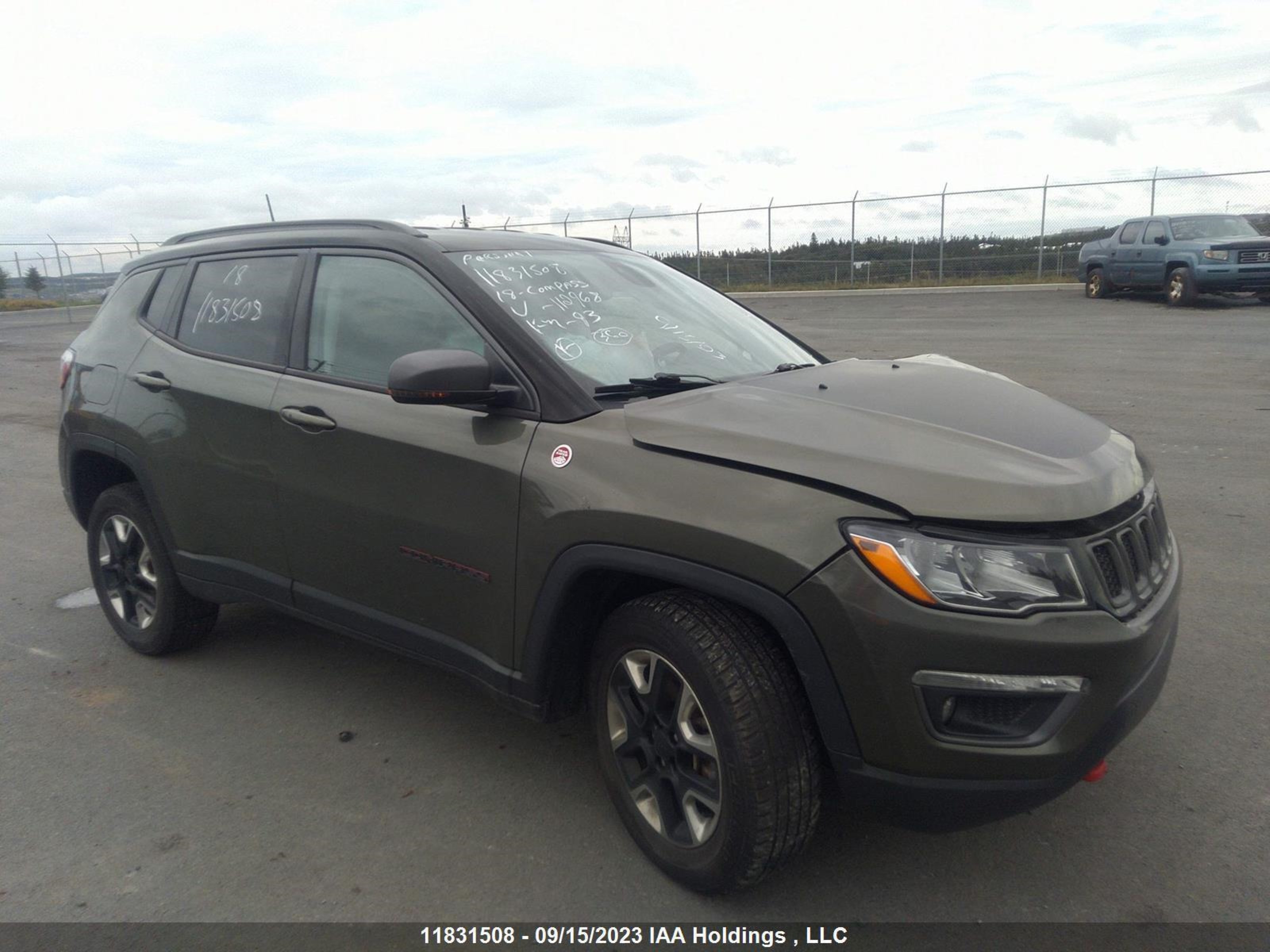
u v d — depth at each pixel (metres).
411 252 3.34
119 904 2.71
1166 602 2.57
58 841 3.02
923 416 2.67
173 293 4.19
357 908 2.68
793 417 2.64
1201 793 3.10
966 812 2.31
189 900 2.72
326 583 3.48
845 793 2.41
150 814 3.15
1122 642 2.30
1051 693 2.25
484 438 2.94
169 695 4.01
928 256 27.47
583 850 2.90
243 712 3.85
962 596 2.22
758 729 2.41
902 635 2.23
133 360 4.16
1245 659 3.99
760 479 2.44
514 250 3.54
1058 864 2.79
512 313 3.10
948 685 2.23
